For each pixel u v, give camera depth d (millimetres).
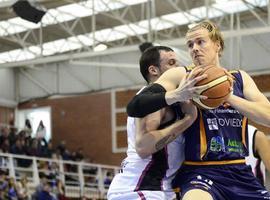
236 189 4602
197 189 4477
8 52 32625
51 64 34938
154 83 4621
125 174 5062
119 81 33438
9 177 21984
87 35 30688
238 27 26250
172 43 22406
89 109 33938
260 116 4484
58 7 27766
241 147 4746
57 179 24969
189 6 27656
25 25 29531
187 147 4734
